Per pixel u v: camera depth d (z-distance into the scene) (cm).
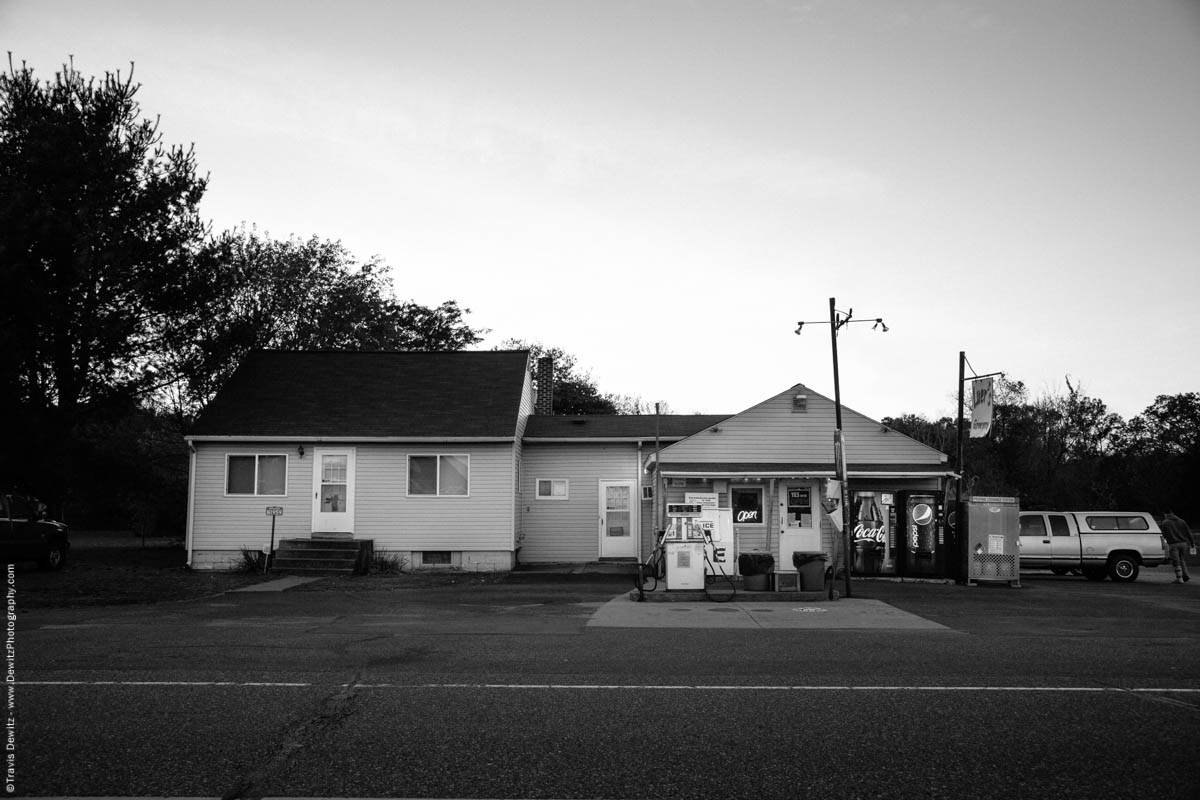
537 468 2812
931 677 923
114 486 2597
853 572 2359
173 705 782
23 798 548
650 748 656
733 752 647
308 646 1134
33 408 2292
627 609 1580
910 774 600
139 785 572
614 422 2958
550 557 2772
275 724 718
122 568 2483
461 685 873
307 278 3775
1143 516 2562
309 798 551
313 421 2572
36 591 1875
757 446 2533
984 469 5034
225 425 2545
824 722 732
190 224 2550
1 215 2130
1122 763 626
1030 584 2288
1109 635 1270
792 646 1145
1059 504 5056
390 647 1127
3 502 2144
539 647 1130
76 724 716
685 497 2475
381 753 641
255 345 3177
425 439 2509
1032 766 618
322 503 2523
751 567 1814
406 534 2516
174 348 2570
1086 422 5828
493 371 2873
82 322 2289
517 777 591
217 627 1335
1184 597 1902
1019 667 987
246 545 2512
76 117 2373
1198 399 7400
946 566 2272
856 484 2500
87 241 2233
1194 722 736
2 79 2383
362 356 2964
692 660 1030
